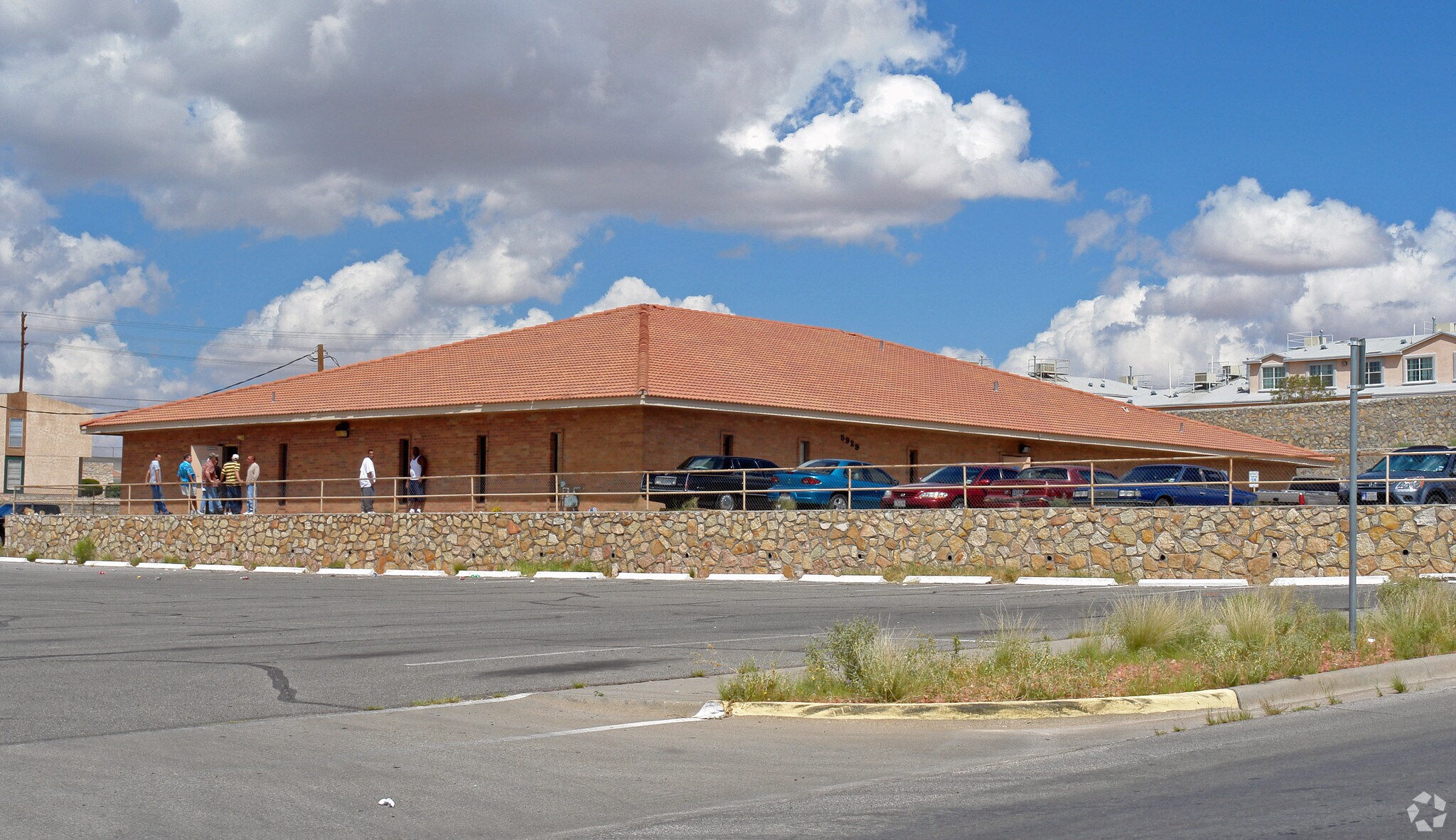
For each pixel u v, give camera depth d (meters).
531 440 35.28
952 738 9.91
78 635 16.67
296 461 40.44
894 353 46.38
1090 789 7.95
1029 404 45.38
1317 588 21.41
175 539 37.34
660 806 7.92
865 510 26.73
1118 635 13.85
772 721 10.65
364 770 8.73
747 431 35.59
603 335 38.38
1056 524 25.16
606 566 28.94
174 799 7.82
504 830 7.36
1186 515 24.14
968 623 16.95
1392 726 9.59
